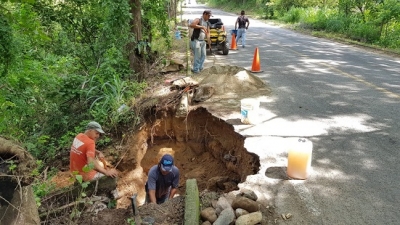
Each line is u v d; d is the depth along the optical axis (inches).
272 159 204.1
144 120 291.4
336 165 195.9
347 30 828.0
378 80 374.6
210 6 2674.7
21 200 97.7
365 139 228.4
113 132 280.1
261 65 449.1
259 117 268.2
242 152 236.2
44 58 324.8
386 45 660.1
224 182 245.8
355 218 149.7
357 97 314.2
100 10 376.5
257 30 956.0
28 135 282.5
